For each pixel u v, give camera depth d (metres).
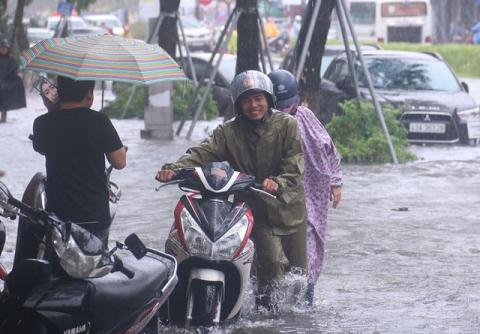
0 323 10.84
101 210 13.70
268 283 16.06
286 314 16.62
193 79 52.88
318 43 36.09
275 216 16.02
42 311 10.76
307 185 16.83
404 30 117.62
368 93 42.62
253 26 37.50
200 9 153.50
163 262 13.41
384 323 16.33
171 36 50.84
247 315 16.44
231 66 55.19
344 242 22.55
